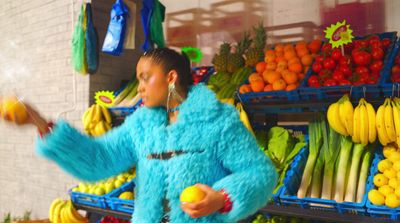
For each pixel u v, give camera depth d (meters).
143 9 3.09
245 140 1.38
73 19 3.78
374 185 2.12
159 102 1.45
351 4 3.04
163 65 1.42
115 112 3.33
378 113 2.12
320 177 2.35
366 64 2.43
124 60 3.87
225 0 3.66
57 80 3.93
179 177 1.34
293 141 2.69
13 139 4.54
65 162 1.48
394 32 2.67
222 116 1.39
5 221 4.34
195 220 1.33
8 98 1.40
